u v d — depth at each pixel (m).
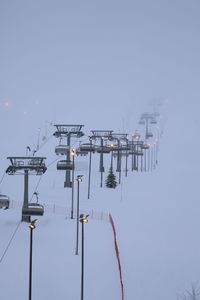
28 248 40.66
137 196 62.88
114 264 37.91
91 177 74.06
